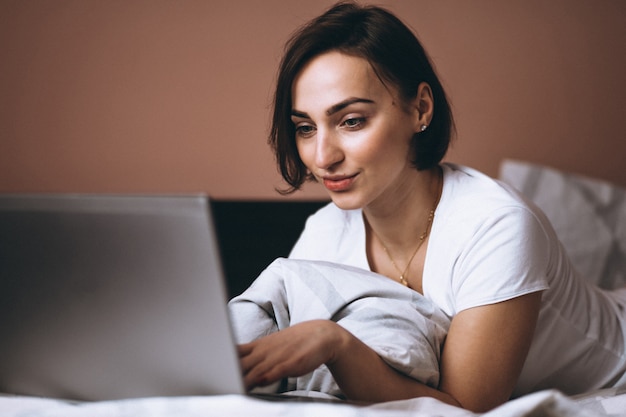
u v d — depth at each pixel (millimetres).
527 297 1145
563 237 2215
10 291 839
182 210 740
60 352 863
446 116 1269
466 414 889
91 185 2285
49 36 2258
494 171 2494
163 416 776
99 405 804
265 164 2332
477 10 2441
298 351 903
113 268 783
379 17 1182
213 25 2299
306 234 1446
